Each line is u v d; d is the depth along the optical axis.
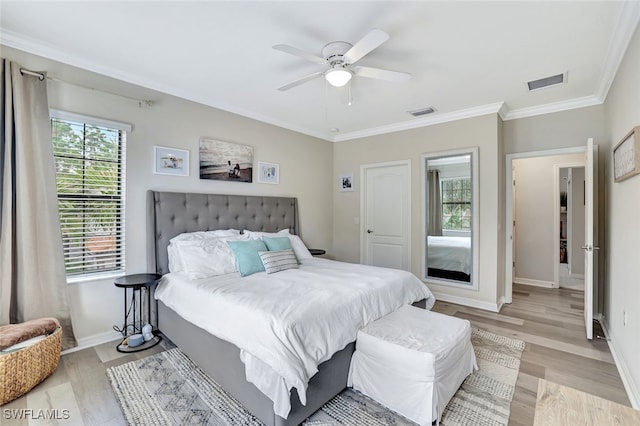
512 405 1.90
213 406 1.87
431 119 4.08
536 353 2.57
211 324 2.07
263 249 3.05
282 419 1.59
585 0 1.77
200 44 2.31
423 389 1.71
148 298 2.91
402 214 4.52
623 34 2.06
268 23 2.03
